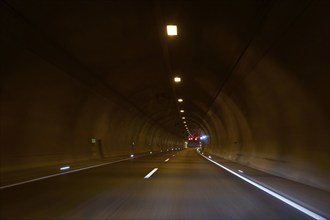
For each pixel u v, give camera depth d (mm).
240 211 8914
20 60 14656
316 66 11188
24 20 12711
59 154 22953
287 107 15297
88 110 26750
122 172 19766
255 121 22844
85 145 28734
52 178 16312
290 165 15539
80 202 10047
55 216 8188
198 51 18812
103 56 18781
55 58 16609
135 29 15500
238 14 12883
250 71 17766
